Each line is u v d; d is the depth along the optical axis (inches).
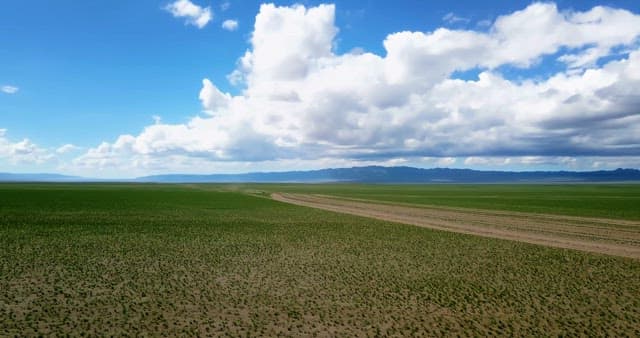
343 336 705.6
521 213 2839.6
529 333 730.8
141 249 1374.3
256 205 3518.7
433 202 4074.8
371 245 1545.3
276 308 832.3
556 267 1205.1
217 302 860.0
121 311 792.9
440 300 898.7
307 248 1469.0
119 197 4138.8
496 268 1189.7
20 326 706.8
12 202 3046.3
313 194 5974.4
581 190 7322.8
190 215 2524.6
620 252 1432.1
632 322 783.7
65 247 1362.0
